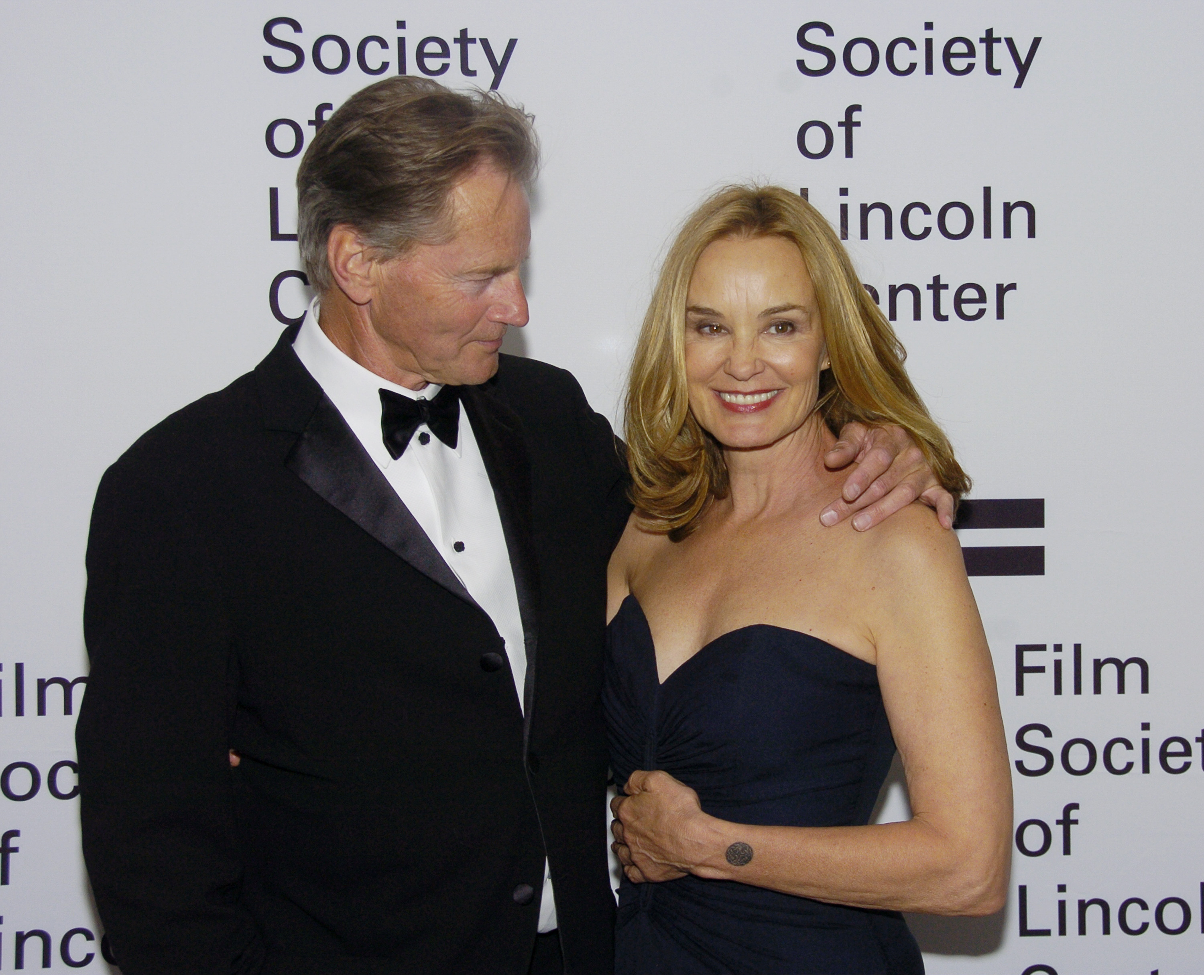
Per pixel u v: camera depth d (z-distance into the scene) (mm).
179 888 1028
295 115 1732
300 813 1120
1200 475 1845
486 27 1751
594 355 1798
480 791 1133
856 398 1250
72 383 1715
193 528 1074
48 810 1743
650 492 1342
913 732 1093
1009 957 1872
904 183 1807
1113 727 1861
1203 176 1823
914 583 1111
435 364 1135
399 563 1124
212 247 1729
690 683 1207
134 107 1704
